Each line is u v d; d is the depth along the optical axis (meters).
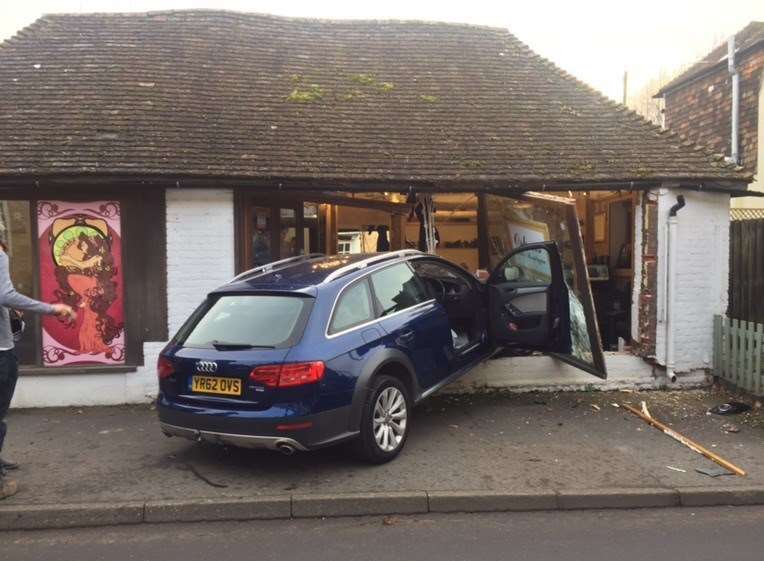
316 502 4.56
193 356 4.98
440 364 6.09
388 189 7.38
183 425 4.99
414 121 8.61
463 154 7.93
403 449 5.67
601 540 4.11
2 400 4.73
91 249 7.37
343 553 3.96
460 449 5.66
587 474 5.05
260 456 5.55
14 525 4.43
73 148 7.23
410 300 6.03
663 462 5.33
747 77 12.34
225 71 9.19
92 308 7.40
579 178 7.50
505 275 7.54
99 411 7.09
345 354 4.96
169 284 7.39
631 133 8.57
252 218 7.81
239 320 5.12
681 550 3.95
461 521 4.45
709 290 7.86
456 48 10.65
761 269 8.31
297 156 7.61
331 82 9.37
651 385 7.78
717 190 7.71
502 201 8.20
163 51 9.38
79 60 9.00
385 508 4.59
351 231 10.02
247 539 4.20
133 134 7.57
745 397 7.34
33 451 5.75
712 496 4.71
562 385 7.71
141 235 7.39
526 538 4.15
